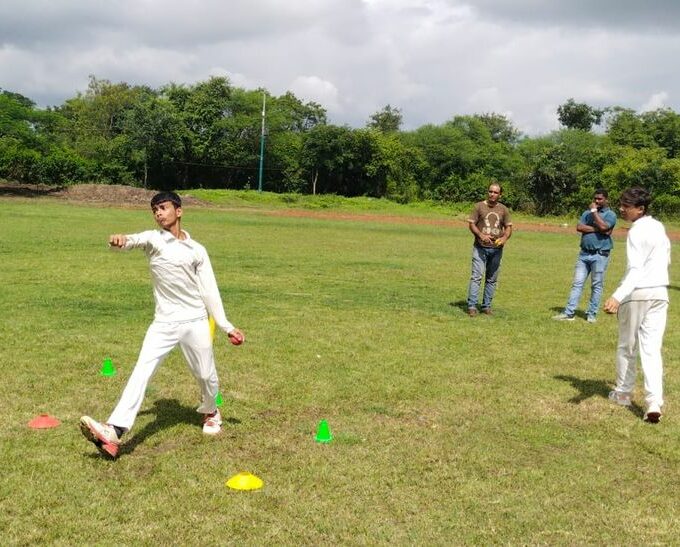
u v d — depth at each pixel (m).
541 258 20.61
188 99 65.62
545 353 8.02
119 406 4.60
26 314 8.91
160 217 4.71
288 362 7.11
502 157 68.50
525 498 4.20
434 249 21.77
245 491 4.14
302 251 18.94
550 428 5.48
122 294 10.68
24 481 4.14
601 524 3.93
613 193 52.19
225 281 12.62
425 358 7.54
